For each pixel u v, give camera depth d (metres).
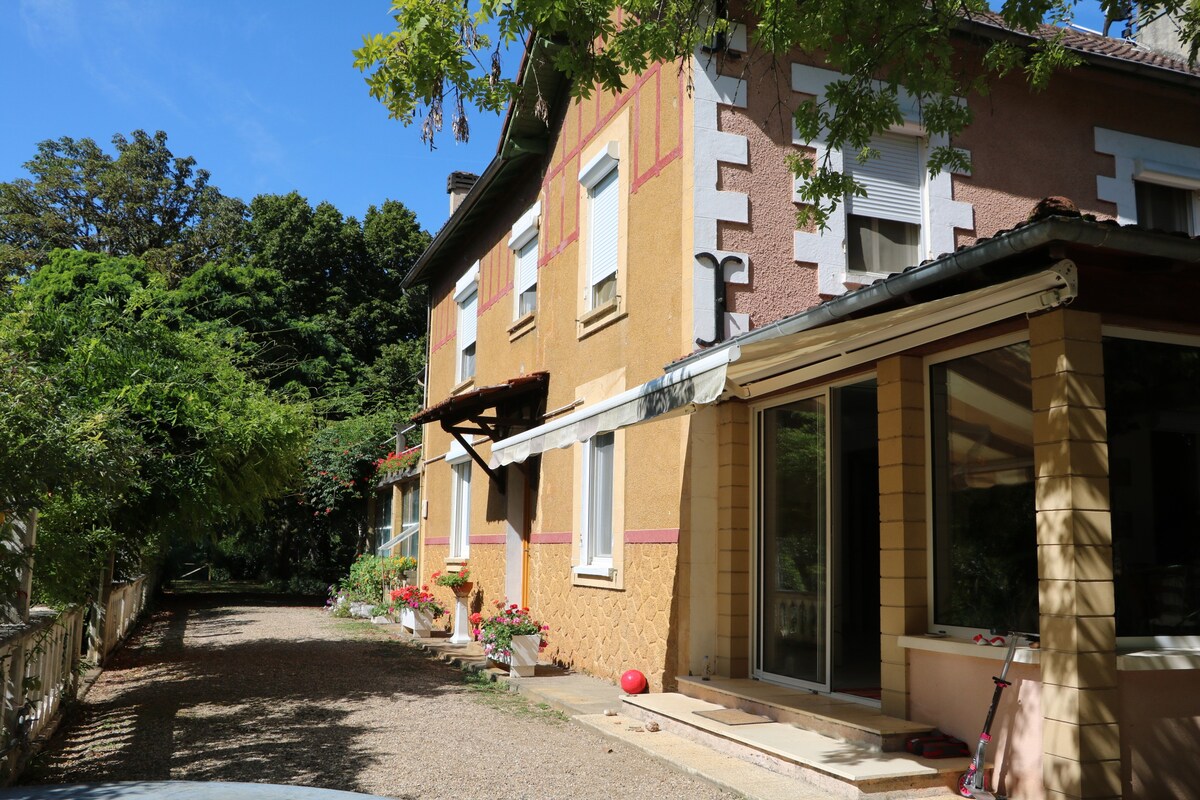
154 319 11.00
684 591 9.19
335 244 37.09
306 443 12.78
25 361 6.79
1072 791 5.20
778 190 10.20
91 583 9.73
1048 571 5.53
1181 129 12.37
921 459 6.93
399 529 23.75
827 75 10.67
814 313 6.47
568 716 8.95
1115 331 5.86
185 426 10.37
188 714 8.95
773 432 8.95
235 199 41.56
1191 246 5.16
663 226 10.36
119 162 41.19
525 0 6.68
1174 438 6.00
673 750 7.19
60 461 5.92
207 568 36.91
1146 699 5.46
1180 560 5.88
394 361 34.41
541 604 13.22
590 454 11.96
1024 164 11.38
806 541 8.34
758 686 8.45
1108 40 13.69
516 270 15.59
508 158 14.77
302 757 7.15
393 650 14.57
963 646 6.16
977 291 5.61
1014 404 6.18
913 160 11.02
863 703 7.43
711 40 8.88
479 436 16.44
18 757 6.47
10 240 39.53
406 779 6.52
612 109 11.94
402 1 6.72
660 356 10.22
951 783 5.89
